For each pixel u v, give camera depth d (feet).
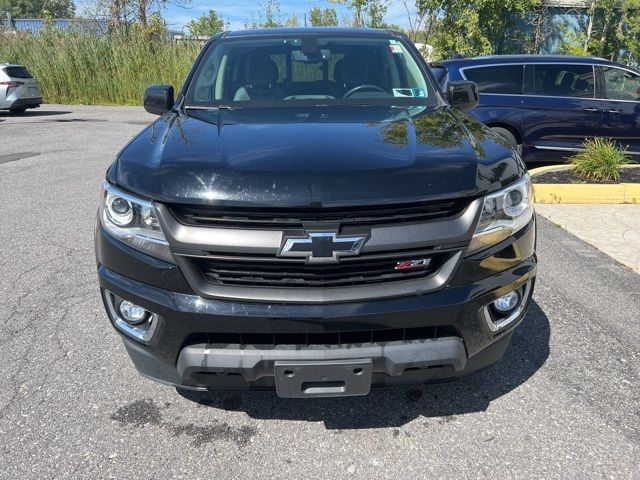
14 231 17.94
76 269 14.80
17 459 8.08
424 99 11.39
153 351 7.75
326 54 12.33
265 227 7.08
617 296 13.21
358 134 8.57
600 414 8.98
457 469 7.87
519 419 8.90
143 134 9.35
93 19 77.87
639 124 26.12
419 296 7.32
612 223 18.85
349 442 8.45
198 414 9.11
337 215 7.06
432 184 7.26
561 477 7.68
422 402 9.37
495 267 7.70
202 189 7.15
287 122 9.43
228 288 7.28
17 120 48.65
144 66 63.82
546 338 11.32
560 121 25.89
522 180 8.18
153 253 7.40
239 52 12.44
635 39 55.72
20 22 96.68
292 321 7.13
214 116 10.17
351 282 7.28
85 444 8.41
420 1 59.06
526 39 63.21
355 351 7.28
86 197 22.07
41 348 11.00
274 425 8.85
